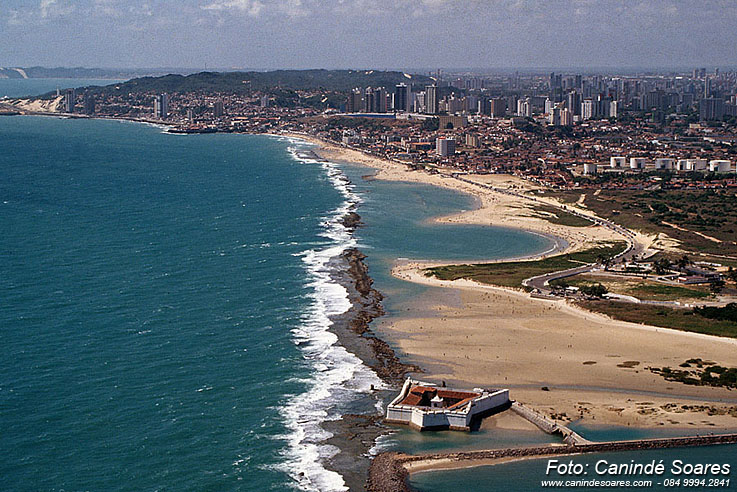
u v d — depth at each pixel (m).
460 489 140.75
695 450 154.88
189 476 144.62
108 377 184.00
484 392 174.75
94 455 150.62
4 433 156.75
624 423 165.38
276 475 145.75
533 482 143.00
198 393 178.00
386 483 142.25
